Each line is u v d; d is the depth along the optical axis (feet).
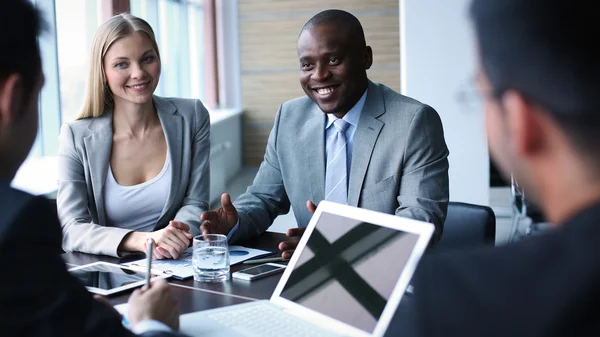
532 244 1.99
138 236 6.80
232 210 7.07
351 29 7.20
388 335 2.21
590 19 1.82
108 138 7.89
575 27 1.83
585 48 1.83
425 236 4.15
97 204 7.83
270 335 4.22
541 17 1.87
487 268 2.00
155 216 8.00
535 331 1.83
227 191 26.81
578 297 1.79
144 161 8.05
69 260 6.64
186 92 28.07
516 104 1.97
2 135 3.10
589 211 1.92
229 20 32.78
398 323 2.21
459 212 7.55
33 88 3.14
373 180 7.30
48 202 3.07
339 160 7.55
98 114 7.97
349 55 7.19
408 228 4.30
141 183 8.00
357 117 7.52
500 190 20.77
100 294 5.28
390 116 7.36
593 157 1.89
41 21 3.20
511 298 1.90
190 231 7.47
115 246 6.69
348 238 4.66
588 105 1.83
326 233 4.86
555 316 1.81
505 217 18.84
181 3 27.25
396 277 4.14
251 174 31.22
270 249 6.88
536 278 1.89
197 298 5.26
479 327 1.91
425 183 7.09
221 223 7.00
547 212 2.09
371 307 4.17
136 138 8.07
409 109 7.33
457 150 17.46
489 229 7.38
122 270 6.04
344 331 4.21
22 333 2.83
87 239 6.88
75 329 2.99
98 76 7.82
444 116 17.46
